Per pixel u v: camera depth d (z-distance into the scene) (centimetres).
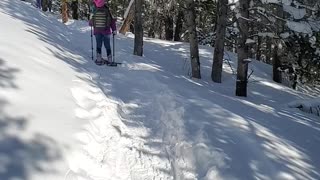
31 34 831
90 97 640
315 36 1438
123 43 1684
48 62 676
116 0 2775
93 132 519
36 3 2475
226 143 551
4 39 668
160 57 1608
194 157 516
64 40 1162
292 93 1465
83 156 449
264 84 1529
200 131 583
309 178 489
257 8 1112
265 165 503
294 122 750
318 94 1791
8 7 1081
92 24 1047
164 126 620
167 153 535
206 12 2017
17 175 366
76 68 773
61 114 509
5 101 466
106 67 1000
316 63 1585
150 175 471
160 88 821
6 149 391
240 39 1128
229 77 1482
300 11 1288
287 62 1611
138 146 539
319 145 627
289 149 575
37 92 529
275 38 1227
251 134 599
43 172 387
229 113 688
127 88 807
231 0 1497
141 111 680
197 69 1305
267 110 827
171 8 1905
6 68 548
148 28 2731
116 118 610
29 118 457
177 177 477
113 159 484
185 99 746
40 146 420
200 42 2106
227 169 480
